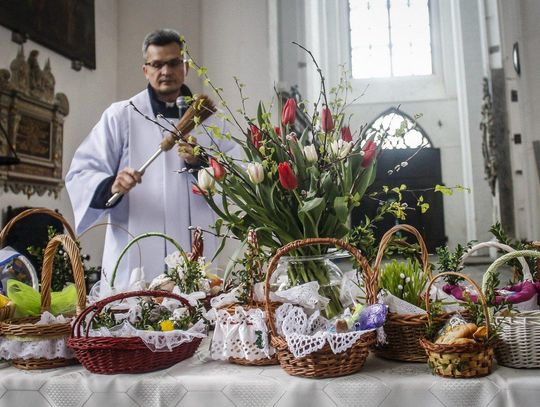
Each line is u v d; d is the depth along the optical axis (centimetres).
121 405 159
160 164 347
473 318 166
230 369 169
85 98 965
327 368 156
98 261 952
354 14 1786
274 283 186
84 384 161
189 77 912
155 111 354
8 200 756
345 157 181
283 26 1162
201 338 181
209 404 156
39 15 827
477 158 1574
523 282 190
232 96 859
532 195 1188
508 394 147
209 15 876
